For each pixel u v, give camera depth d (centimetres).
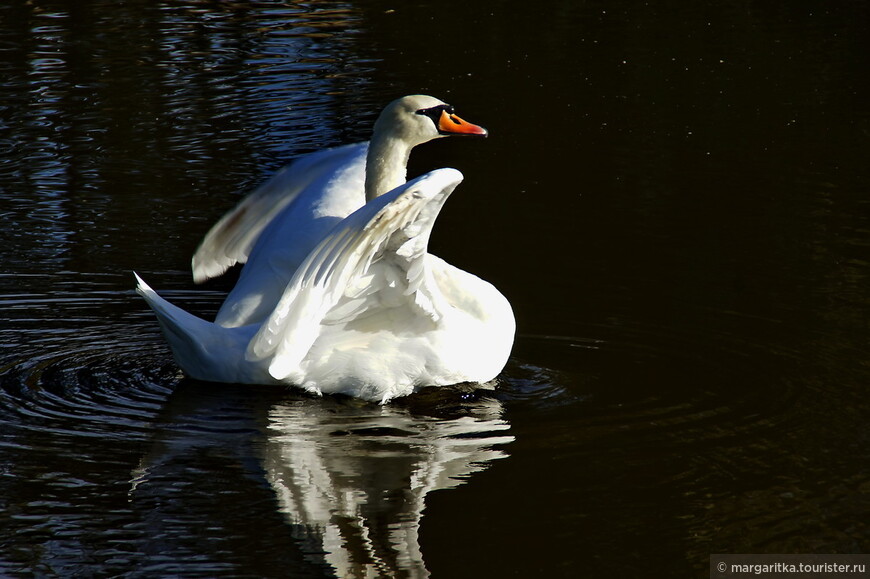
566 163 1847
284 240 1095
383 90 2267
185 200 1677
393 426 972
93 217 1605
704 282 1358
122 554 747
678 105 2156
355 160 1210
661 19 2888
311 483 852
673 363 1120
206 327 1035
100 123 2062
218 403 1020
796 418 972
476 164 1855
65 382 1068
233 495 834
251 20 2922
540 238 1530
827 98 2188
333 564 737
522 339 1199
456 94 2236
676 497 830
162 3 3106
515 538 774
